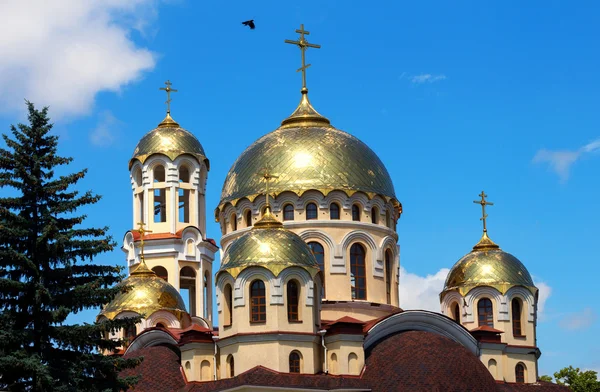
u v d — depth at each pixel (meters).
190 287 110.44
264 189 96.69
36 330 74.19
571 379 125.00
